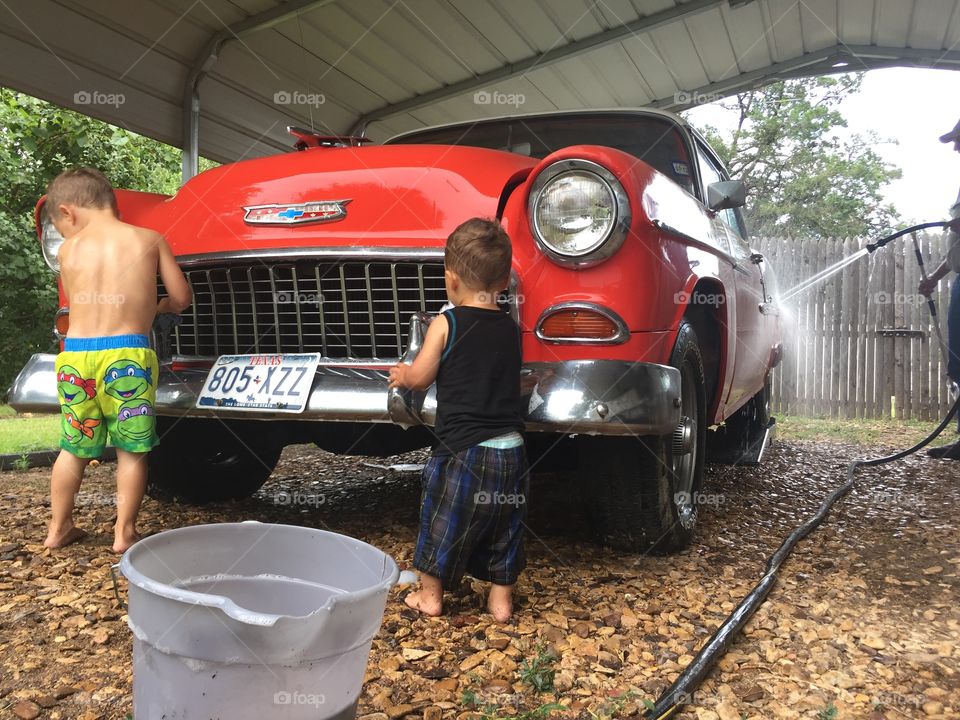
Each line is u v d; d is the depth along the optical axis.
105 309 2.31
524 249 2.13
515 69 5.80
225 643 1.14
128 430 2.34
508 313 2.07
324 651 1.18
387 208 2.28
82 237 2.35
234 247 2.37
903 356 7.32
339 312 2.29
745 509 3.36
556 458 2.78
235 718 1.16
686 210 2.53
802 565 2.55
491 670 1.73
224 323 2.47
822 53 6.50
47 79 4.52
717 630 1.92
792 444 5.53
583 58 5.99
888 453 5.15
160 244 2.34
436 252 2.14
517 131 3.38
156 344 2.54
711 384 2.96
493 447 1.93
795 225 18.33
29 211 8.55
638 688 1.67
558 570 2.38
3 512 2.90
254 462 3.29
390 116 6.34
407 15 4.95
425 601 2.01
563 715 1.54
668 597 2.20
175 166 10.49
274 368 2.27
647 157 3.18
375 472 4.11
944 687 1.72
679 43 6.02
